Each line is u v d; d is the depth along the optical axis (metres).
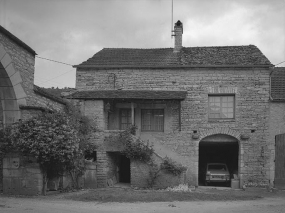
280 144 20.02
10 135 13.77
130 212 10.59
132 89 21.30
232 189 19.92
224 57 21.91
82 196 13.52
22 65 15.05
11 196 13.43
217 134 20.97
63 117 14.86
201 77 21.06
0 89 14.32
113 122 21.55
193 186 19.83
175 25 23.58
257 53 22.08
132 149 18.53
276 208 11.98
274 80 22.19
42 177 14.17
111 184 19.48
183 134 20.91
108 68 21.56
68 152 13.93
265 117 20.66
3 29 13.23
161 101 20.81
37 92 16.28
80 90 21.62
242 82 20.86
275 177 19.92
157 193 14.79
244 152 20.61
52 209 10.64
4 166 14.05
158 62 21.73
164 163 18.27
